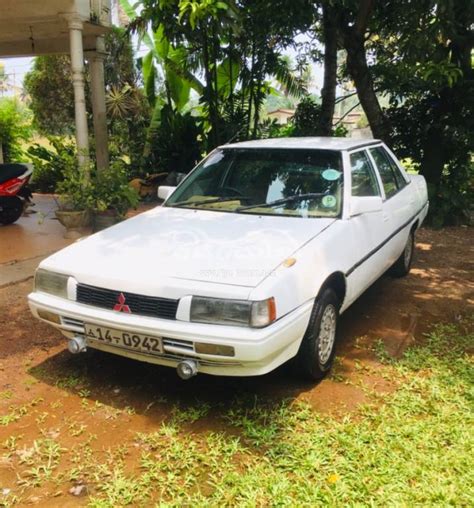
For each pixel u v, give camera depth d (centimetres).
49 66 1417
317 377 370
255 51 1051
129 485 271
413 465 282
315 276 345
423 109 924
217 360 306
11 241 736
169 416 335
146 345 321
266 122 1198
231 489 268
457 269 660
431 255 728
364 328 471
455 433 308
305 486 269
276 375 383
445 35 722
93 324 334
